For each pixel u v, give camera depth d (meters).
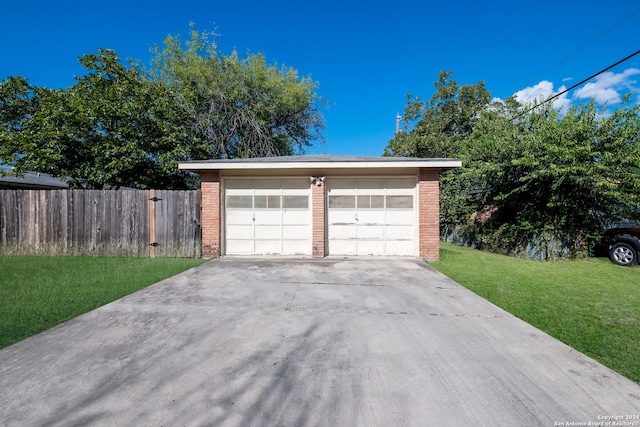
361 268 6.82
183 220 8.09
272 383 2.39
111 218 8.13
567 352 2.94
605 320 3.90
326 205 8.37
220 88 16.31
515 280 6.05
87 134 10.34
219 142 16.23
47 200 8.18
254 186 8.42
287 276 6.04
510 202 10.16
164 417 2.00
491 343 3.12
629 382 2.45
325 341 3.15
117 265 6.99
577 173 8.20
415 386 2.37
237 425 1.94
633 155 7.76
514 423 1.99
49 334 3.25
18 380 2.40
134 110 10.73
